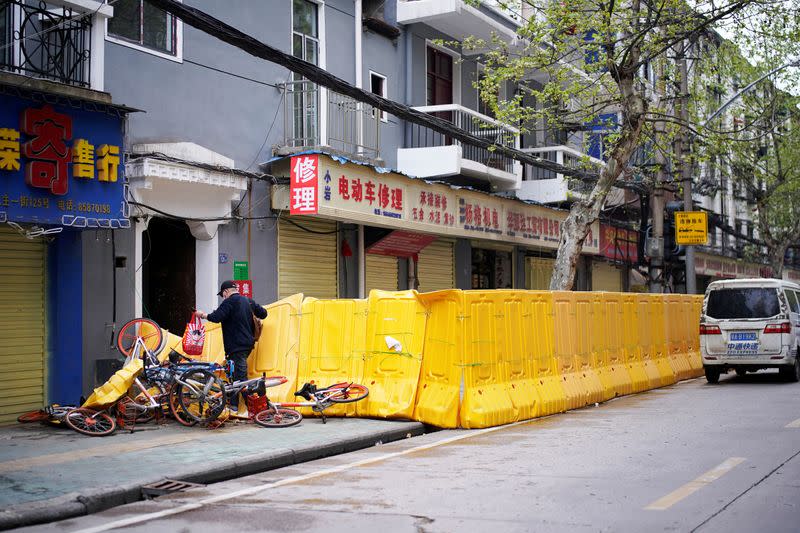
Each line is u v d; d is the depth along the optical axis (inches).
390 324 454.9
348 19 689.6
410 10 756.0
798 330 690.8
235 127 567.8
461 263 854.5
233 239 557.3
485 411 434.3
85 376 456.1
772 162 1207.6
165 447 358.3
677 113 871.7
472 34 818.2
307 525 233.8
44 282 446.3
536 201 897.5
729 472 293.3
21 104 384.8
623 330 625.3
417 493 271.9
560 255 673.6
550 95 724.0
